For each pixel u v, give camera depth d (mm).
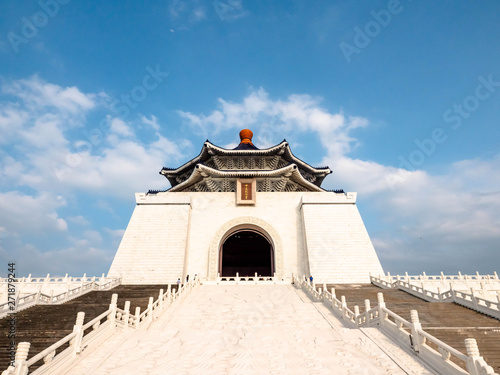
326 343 11688
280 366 9734
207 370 9516
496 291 27062
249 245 56406
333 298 17953
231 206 38250
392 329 11781
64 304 19391
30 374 8258
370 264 33531
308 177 46250
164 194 38875
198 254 35562
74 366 9711
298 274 34688
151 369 9602
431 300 21359
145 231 35156
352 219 36562
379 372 9188
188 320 16531
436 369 9141
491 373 7422
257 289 25781
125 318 13641
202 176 39750
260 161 42406
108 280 29859
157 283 32094
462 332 13203
